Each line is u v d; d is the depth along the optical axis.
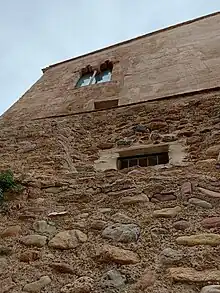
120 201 3.44
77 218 3.30
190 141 5.21
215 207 3.08
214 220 2.87
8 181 3.99
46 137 5.89
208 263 2.44
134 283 2.38
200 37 11.41
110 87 10.09
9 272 2.70
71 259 2.75
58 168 4.86
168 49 11.35
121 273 2.49
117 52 12.96
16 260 2.84
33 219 3.40
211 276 2.31
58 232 3.12
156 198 3.37
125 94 9.21
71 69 13.12
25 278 2.62
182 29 12.70
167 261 2.52
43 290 2.47
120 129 6.23
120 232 2.91
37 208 3.59
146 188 3.53
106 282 2.43
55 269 2.66
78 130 6.54
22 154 5.46
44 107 10.15
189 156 4.92
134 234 2.86
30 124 7.08
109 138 6.05
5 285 2.56
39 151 5.44
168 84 8.94
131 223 3.04
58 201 3.71
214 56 9.61
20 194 3.91
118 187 3.71
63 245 2.92
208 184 3.47
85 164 5.43
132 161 5.46
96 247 2.82
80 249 2.85
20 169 4.82
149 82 9.43
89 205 3.53
